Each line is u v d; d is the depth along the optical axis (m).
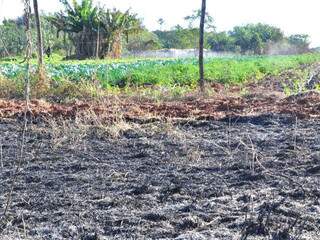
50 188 6.58
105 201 6.00
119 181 6.87
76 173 7.25
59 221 5.43
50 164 7.67
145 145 8.74
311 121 10.54
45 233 5.12
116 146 8.73
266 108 12.13
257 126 10.23
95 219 5.46
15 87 15.13
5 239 4.91
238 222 5.24
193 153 8.03
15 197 6.19
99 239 4.95
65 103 13.75
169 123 9.89
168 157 8.03
